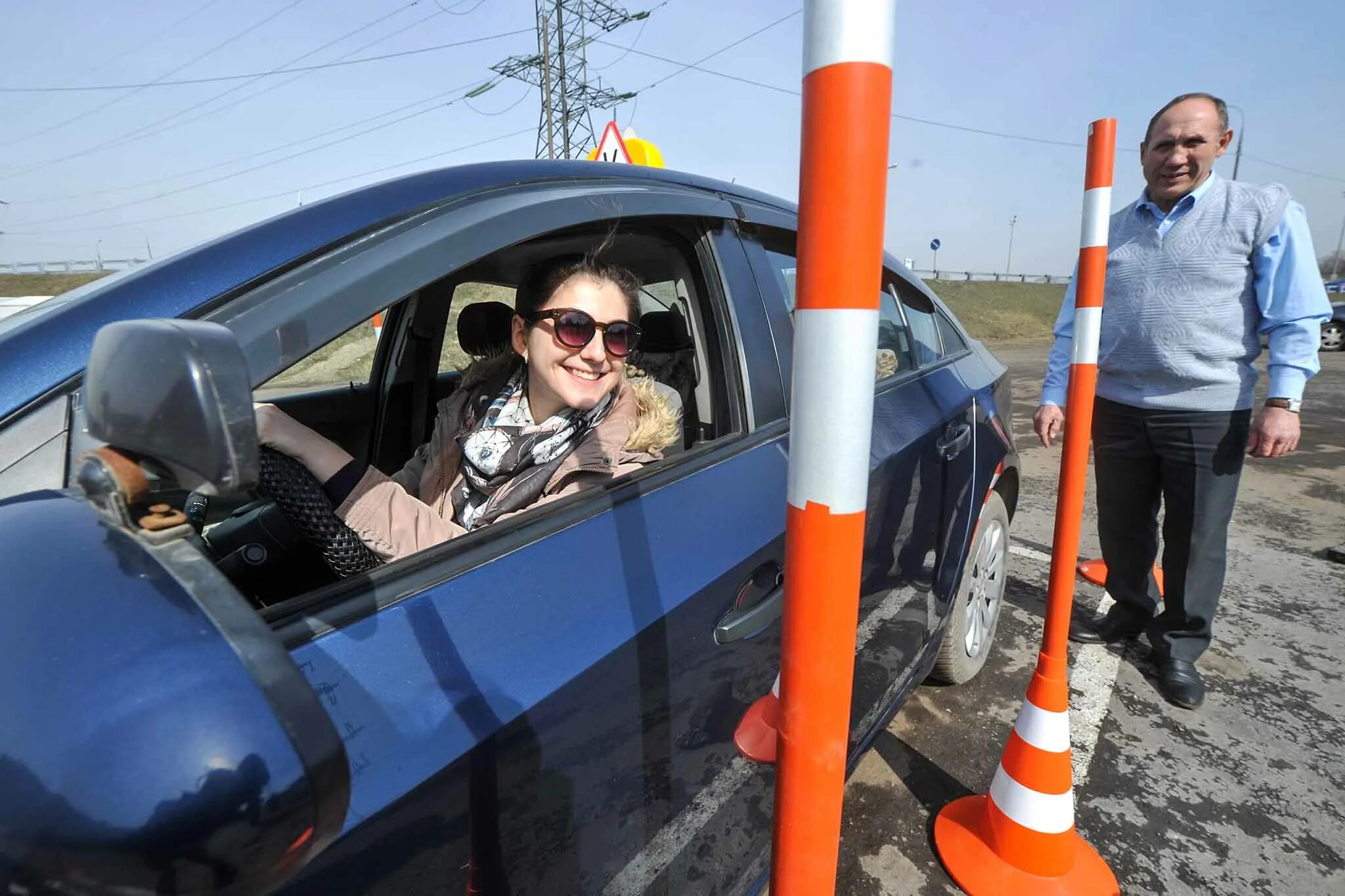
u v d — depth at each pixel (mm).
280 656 429
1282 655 2623
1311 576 3320
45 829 385
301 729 409
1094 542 3875
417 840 685
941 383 2133
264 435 877
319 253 827
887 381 1875
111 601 448
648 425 1220
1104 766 2031
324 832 422
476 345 1851
